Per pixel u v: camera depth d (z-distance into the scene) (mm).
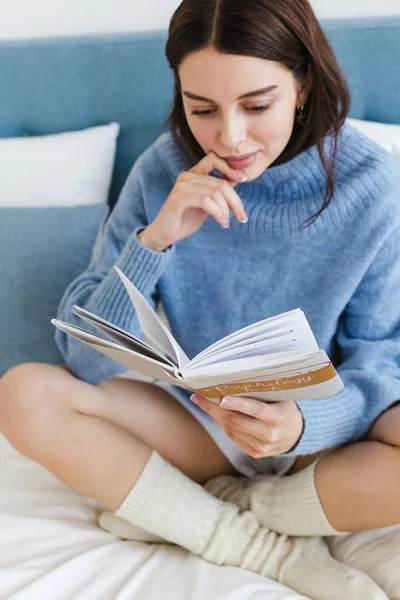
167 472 1128
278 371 820
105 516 1166
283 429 1015
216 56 954
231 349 878
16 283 1531
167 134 1317
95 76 1689
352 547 1088
